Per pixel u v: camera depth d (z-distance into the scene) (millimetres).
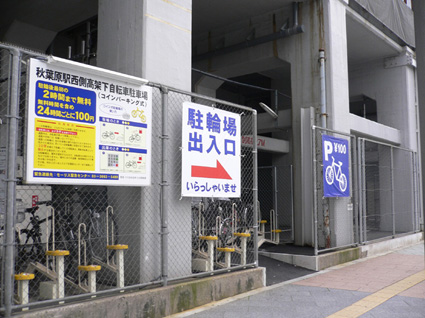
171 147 5812
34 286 5359
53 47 10305
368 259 9445
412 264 8797
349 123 10438
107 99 4750
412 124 13852
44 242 5402
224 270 6066
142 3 5742
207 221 7758
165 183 5336
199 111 5871
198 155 5824
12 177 3918
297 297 6027
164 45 5922
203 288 5566
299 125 10234
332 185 9031
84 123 4520
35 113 4133
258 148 11461
